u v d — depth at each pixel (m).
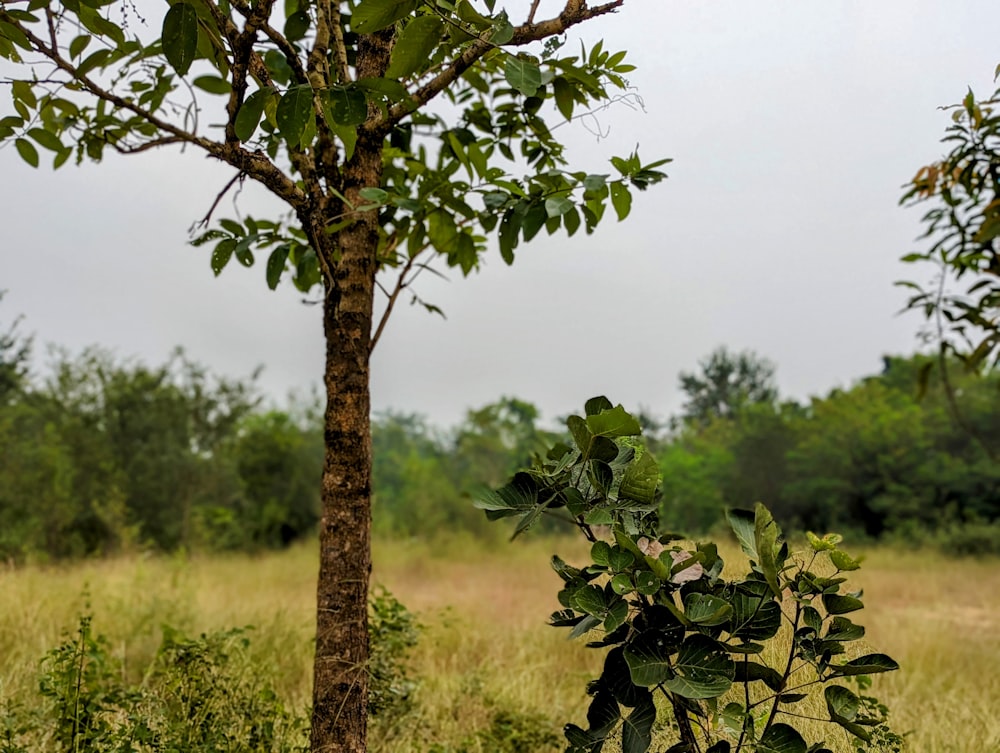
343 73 2.62
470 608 8.02
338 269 2.56
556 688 4.84
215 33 2.32
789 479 21.61
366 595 2.47
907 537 19.17
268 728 3.28
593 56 2.83
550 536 18.34
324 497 2.49
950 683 5.36
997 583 12.30
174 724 3.24
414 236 2.94
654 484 2.01
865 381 27.30
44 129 2.82
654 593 1.90
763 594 1.98
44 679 3.34
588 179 2.58
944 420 21.23
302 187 2.93
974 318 3.24
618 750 2.09
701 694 1.80
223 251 2.83
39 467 14.31
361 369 2.53
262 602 7.63
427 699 4.52
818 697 2.22
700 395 42.94
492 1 2.30
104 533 15.34
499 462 22.70
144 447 17.16
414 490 21.28
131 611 6.26
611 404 2.06
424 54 2.15
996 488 19.77
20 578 7.50
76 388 17.41
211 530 17.50
